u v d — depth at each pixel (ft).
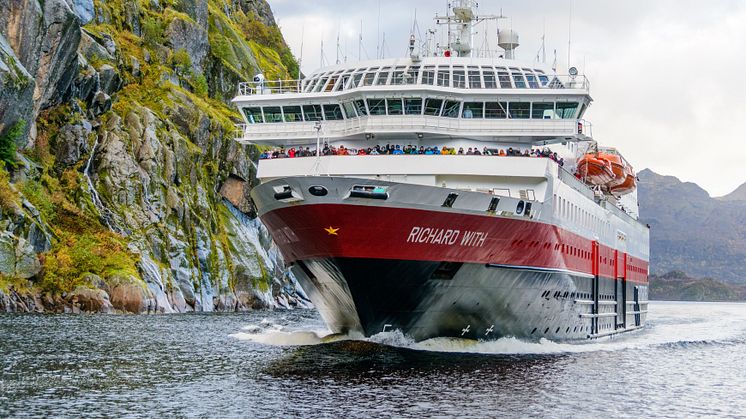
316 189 165.99
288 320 336.08
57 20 375.66
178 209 446.60
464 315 184.03
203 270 451.12
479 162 181.88
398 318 181.47
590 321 232.53
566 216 204.33
